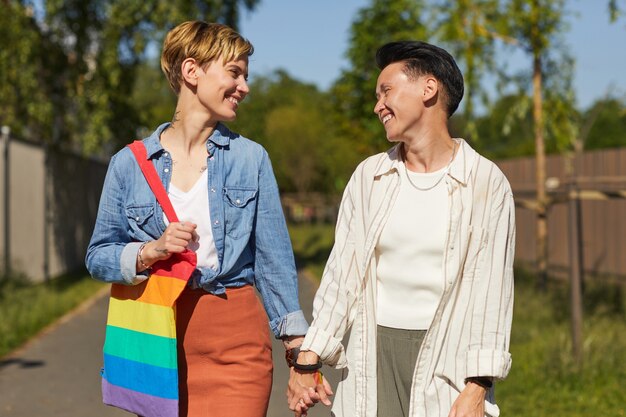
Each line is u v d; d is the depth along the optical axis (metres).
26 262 16.83
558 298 12.44
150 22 18.84
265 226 3.45
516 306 12.05
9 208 15.78
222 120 3.41
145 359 3.26
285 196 51.56
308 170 51.53
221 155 3.40
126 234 3.43
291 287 3.48
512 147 41.41
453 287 3.20
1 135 15.53
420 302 3.23
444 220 3.21
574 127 13.48
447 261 3.19
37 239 17.83
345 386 3.34
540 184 13.44
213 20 19.02
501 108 13.92
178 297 3.30
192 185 3.37
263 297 3.51
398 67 3.29
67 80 19.05
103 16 18.94
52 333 11.01
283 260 3.47
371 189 3.35
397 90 3.27
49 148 19.03
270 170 3.48
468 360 3.13
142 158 3.37
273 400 7.09
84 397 7.40
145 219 3.34
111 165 3.42
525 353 8.96
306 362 3.33
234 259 3.35
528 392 7.41
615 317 10.83
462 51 12.96
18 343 10.08
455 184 3.22
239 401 3.32
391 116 3.30
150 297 3.27
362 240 3.35
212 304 3.34
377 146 19.78
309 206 48.44
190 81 3.37
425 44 3.29
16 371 8.51
